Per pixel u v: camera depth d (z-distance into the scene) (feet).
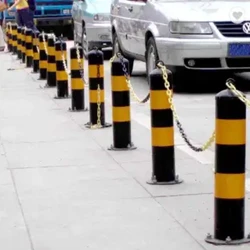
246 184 39.06
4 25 149.28
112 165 43.70
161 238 31.07
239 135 29.45
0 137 52.85
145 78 86.74
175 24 68.69
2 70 100.83
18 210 35.22
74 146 49.21
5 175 41.81
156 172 39.45
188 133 52.95
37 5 152.46
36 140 51.47
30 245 30.58
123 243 30.55
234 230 30.22
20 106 67.41
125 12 82.28
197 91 73.77
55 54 75.51
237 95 29.12
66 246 30.35
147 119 59.00
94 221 33.37
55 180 40.50
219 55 67.87
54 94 74.74
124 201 36.32
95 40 106.42
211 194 37.29
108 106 66.69
